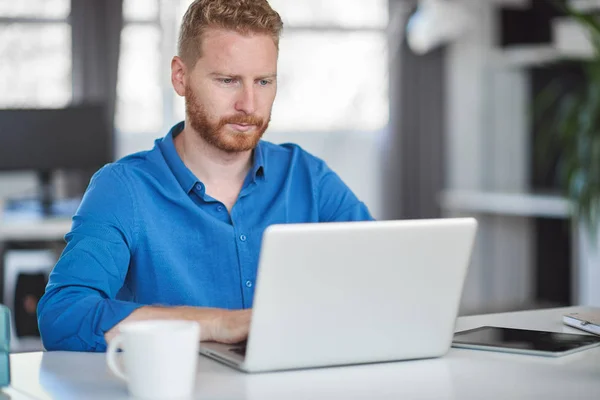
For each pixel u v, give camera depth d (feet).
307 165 7.91
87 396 4.55
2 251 16.65
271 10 6.97
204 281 7.20
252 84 6.88
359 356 5.19
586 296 17.98
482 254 22.43
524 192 21.15
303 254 4.86
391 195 22.13
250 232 7.37
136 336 4.45
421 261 5.18
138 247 7.05
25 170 17.62
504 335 5.90
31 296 15.74
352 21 21.81
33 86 19.99
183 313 5.59
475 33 22.06
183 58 7.07
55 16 20.03
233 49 6.77
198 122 7.01
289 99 21.54
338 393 4.58
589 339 5.76
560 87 21.09
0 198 19.21
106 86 20.20
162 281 7.07
